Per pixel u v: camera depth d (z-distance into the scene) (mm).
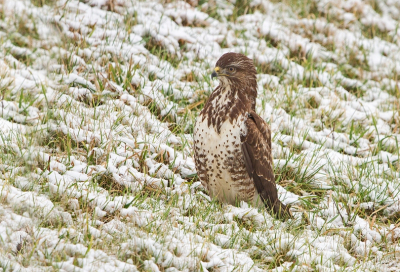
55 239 8211
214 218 9852
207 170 10539
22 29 15016
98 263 7902
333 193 11609
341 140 13633
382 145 13695
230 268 8523
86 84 13156
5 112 11680
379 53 18172
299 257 9117
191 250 8602
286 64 16250
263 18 18312
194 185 11086
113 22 16031
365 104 15383
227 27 17484
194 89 14188
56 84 12922
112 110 12492
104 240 8398
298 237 9664
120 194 10281
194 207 10133
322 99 15055
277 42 17344
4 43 14406
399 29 19734
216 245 9062
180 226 9344
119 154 11211
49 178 9797
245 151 10305
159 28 16031
